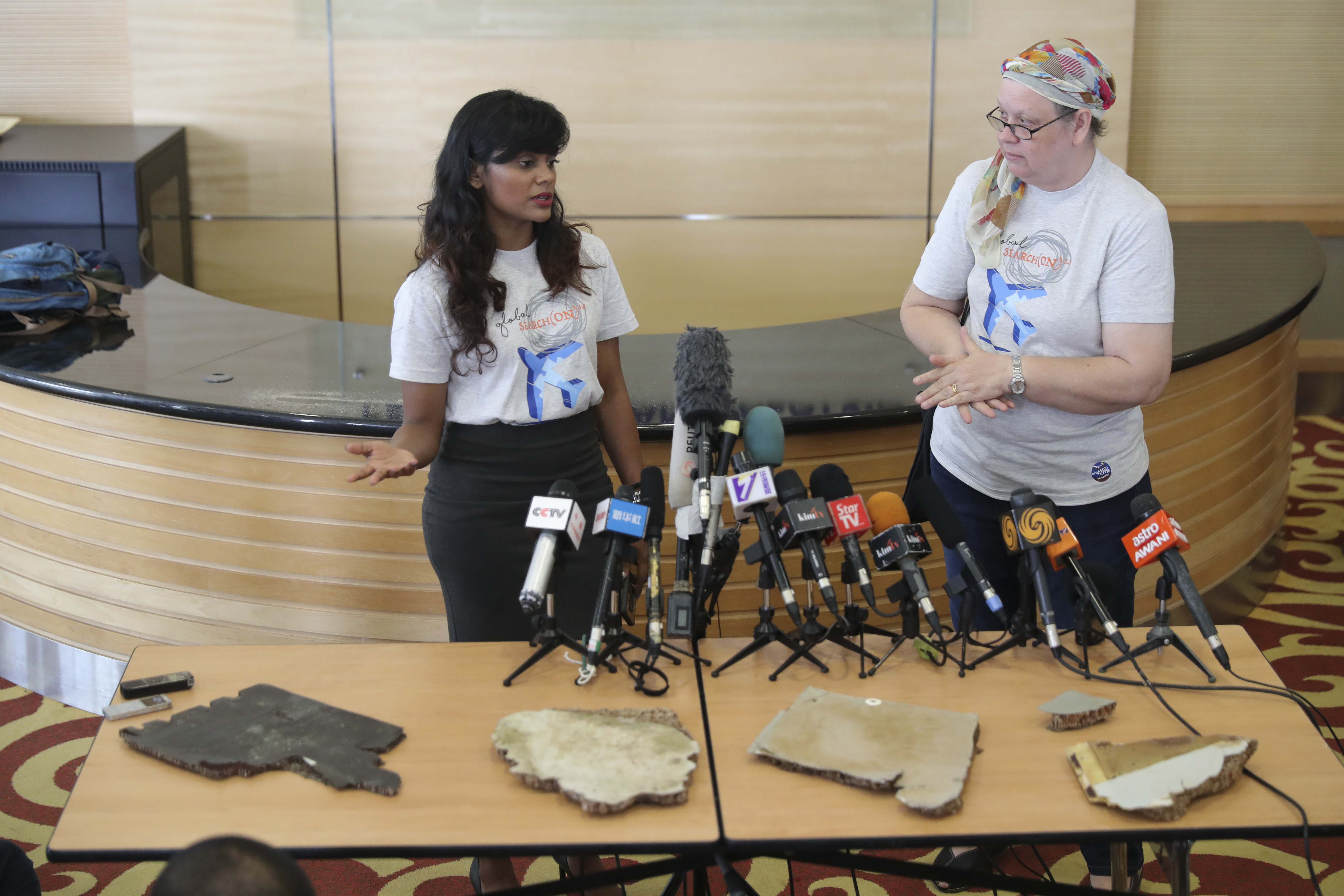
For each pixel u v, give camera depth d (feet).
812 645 5.90
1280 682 5.63
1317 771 4.96
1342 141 18.38
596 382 7.09
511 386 6.77
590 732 5.19
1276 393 12.19
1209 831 4.61
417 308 6.61
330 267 18.19
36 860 8.14
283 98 17.44
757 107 17.52
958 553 6.27
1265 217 18.63
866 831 4.62
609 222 18.02
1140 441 7.26
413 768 5.05
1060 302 6.66
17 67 17.93
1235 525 11.72
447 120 17.51
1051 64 6.25
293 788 4.91
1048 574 6.82
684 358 6.07
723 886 8.00
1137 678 5.73
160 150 16.02
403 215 17.93
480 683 5.75
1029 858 8.23
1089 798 4.79
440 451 7.04
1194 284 12.23
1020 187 6.72
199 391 9.29
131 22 17.19
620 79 17.37
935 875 5.24
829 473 6.13
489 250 6.55
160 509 9.54
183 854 3.63
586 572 7.02
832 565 9.23
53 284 10.95
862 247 18.15
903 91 17.42
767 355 10.52
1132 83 17.80
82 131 17.10
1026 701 5.55
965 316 7.61
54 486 9.95
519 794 4.88
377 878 8.11
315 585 9.40
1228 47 18.04
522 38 17.17
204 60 17.31
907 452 9.26
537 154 6.35
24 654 10.57
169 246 16.38
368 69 17.30
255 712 5.37
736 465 6.07
